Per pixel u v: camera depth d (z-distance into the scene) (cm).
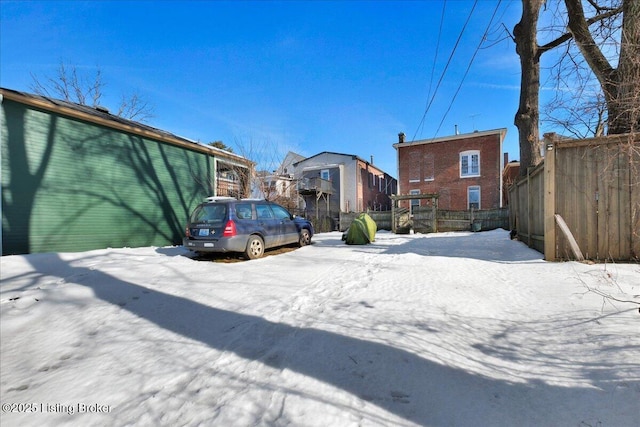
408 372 216
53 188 738
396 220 2003
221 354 251
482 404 182
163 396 199
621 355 224
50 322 326
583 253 534
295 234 884
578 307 325
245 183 1585
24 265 551
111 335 293
